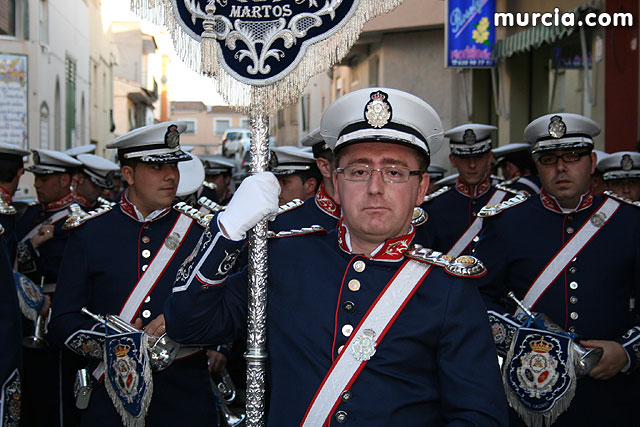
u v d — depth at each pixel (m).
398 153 2.22
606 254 3.63
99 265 3.48
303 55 2.46
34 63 15.26
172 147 3.54
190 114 66.12
